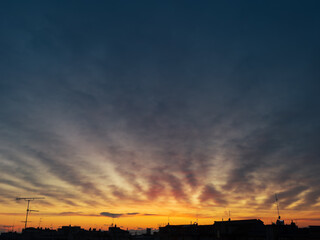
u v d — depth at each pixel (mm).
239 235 59375
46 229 120625
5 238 131000
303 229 52750
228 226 62875
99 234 101188
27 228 122688
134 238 103250
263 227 58250
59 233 114375
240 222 61938
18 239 117000
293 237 51625
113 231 102500
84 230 110500
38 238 112562
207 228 68438
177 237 72812
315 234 49312
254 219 60625
